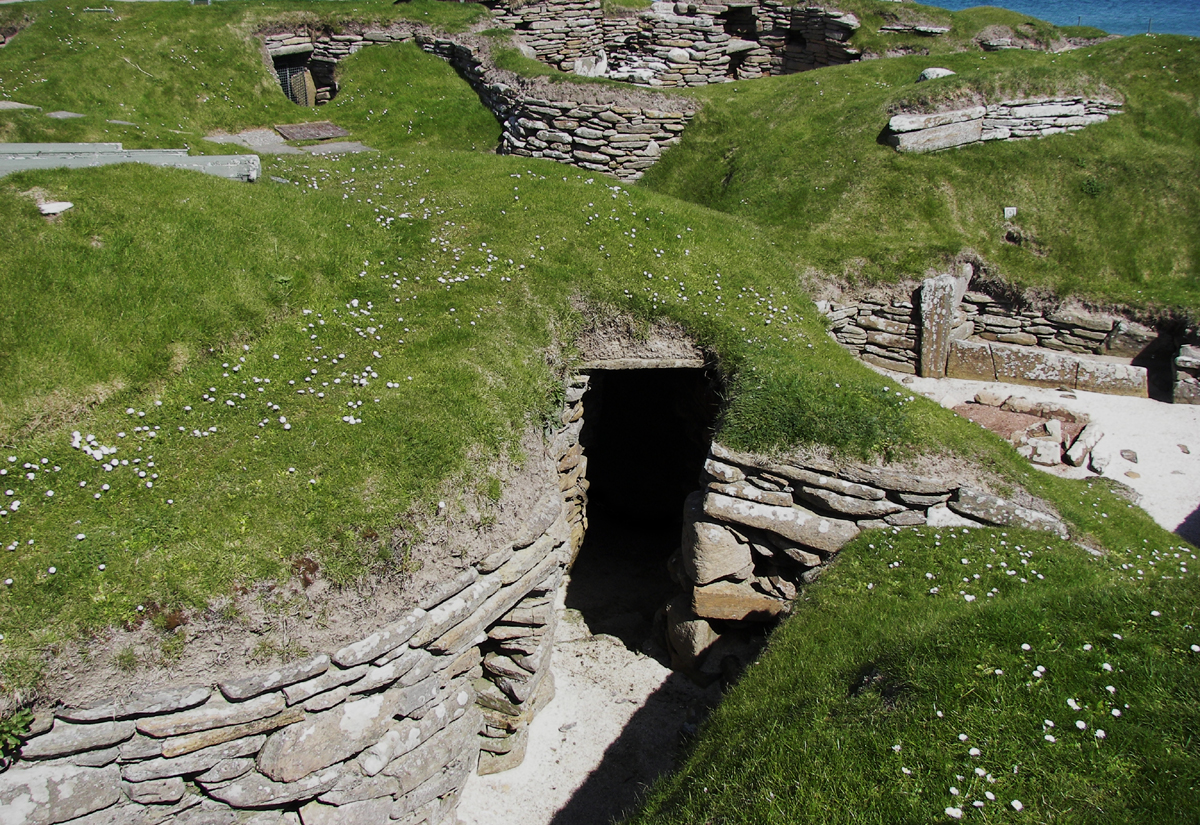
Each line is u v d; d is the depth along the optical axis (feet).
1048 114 53.93
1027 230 50.29
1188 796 16.52
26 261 28.68
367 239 37.01
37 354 26.53
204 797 21.88
